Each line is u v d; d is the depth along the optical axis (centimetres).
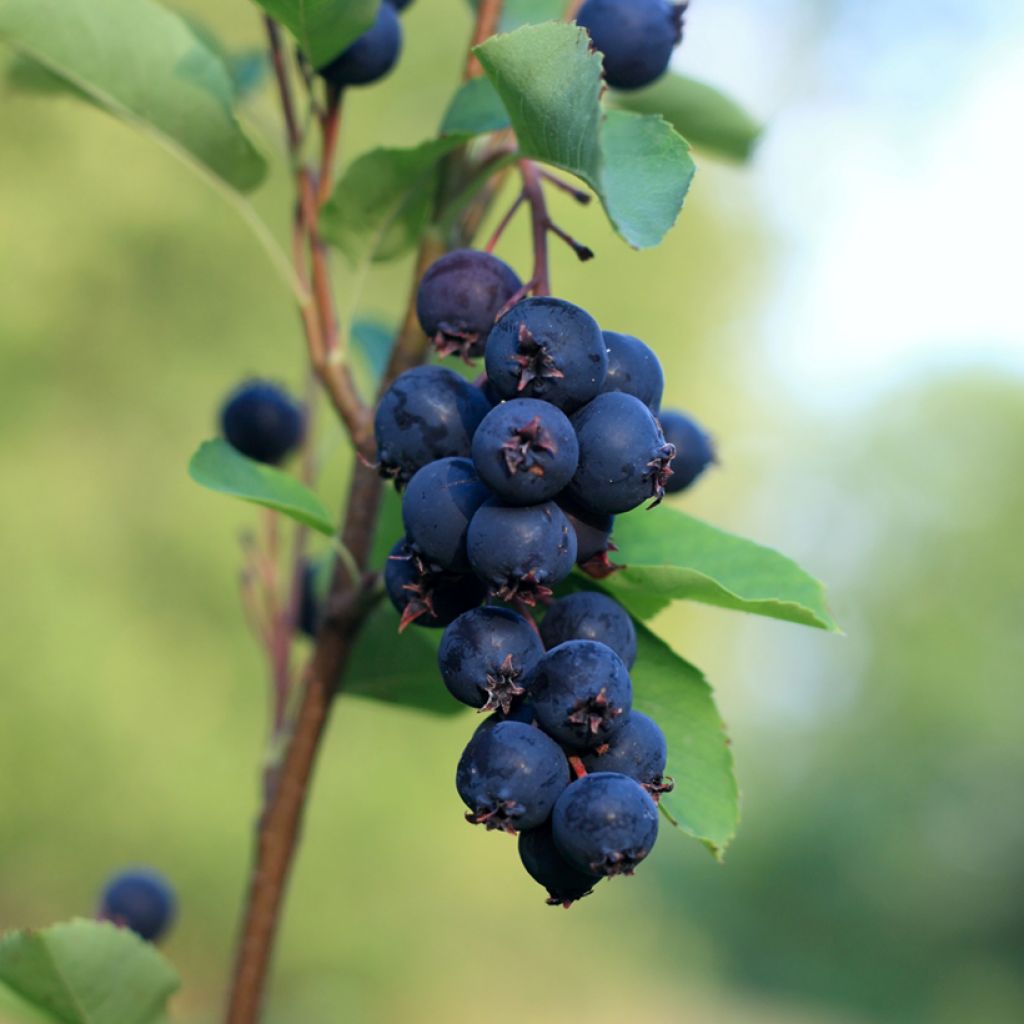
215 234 1318
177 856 1235
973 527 3244
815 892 2822
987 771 2883
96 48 206
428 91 1327
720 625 2400
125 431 1297
